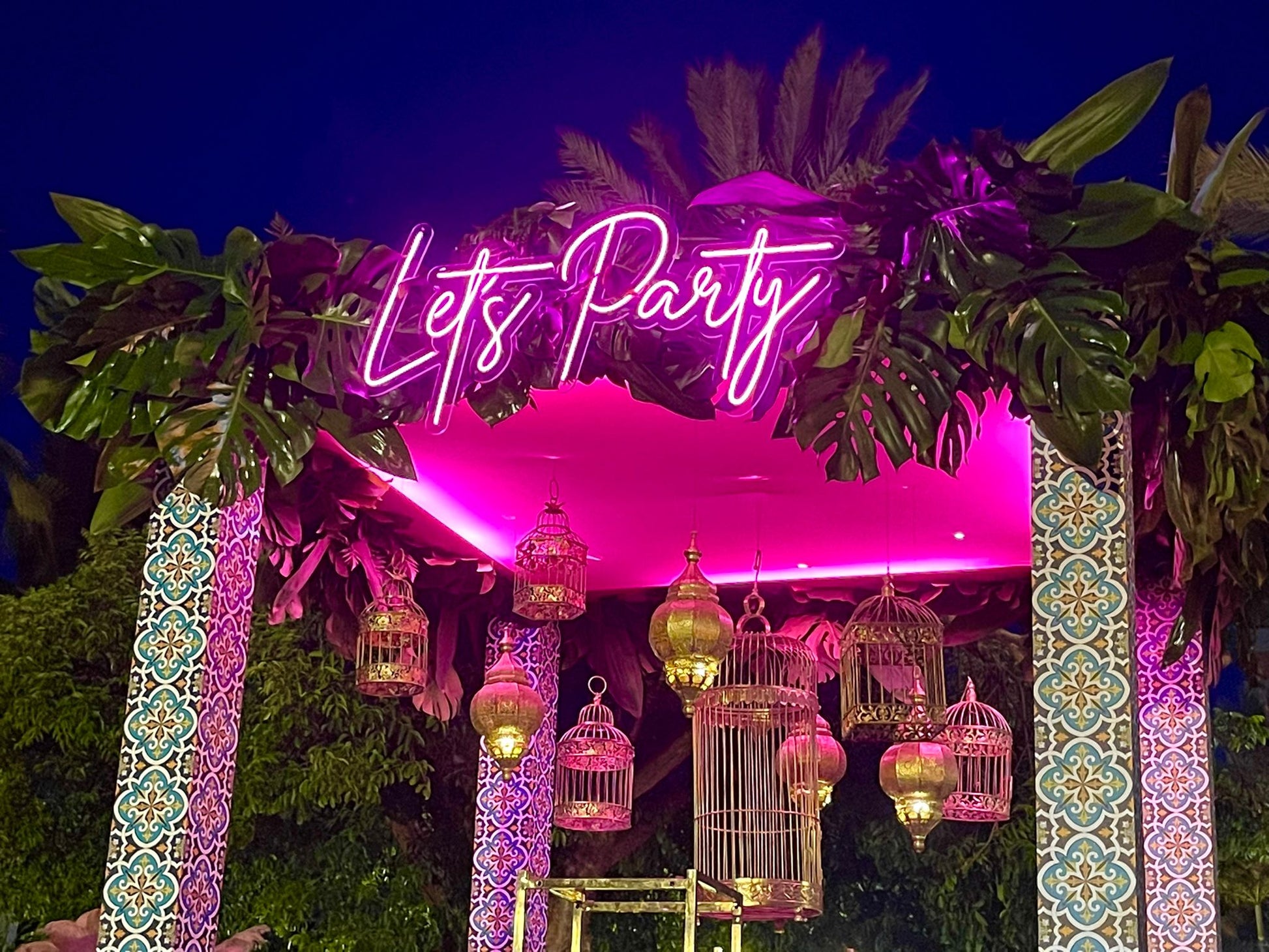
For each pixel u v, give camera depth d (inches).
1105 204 184.7
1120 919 177.0
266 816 478.6
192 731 222.8
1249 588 216.7
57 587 474.3
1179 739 264.5
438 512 300.8
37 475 682.8
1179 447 202.2
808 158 310.5
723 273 198.7
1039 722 186.9
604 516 300.0
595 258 201.9
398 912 477.7
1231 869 496.4
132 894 217.5
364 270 214.5
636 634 350.0
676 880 229.3
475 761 525.0
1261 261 190.9
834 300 195.3
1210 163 403.2
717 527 303.9
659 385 203.3
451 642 333.1
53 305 227.8
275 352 216.2
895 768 289.9
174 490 232.5
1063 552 192.2
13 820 439.2
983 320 188.4
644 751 524.1
